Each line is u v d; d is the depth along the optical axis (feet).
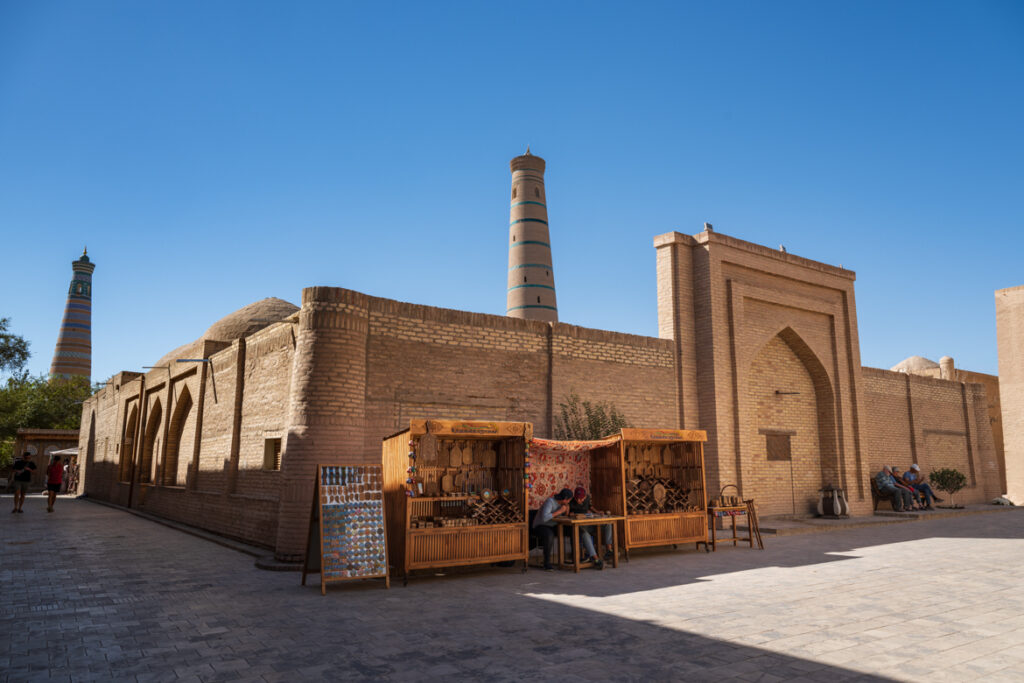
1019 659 15.89
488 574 28.48
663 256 51.60
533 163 117.29
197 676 14.82
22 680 14.57
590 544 30.30
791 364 57.77
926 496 63.21
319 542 26.32
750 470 49.98
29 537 40.16
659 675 14.80
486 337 39.70
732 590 24.47
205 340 50.67
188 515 48.29
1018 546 37.14
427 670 15.20
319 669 15.28
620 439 33.30
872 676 14.67
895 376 70.90
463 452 30.60
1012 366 72.23
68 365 192.03
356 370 33.19
